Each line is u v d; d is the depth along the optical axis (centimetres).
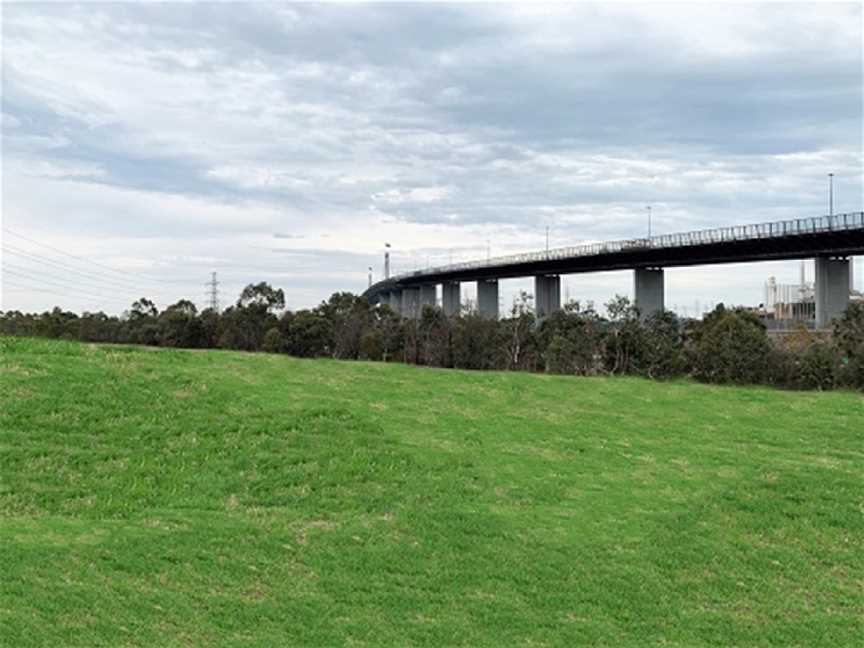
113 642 960
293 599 1116
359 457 1672
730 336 5653
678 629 1112
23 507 1362
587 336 6241
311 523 1377
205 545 1251
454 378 2556
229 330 7112
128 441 1680
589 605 1159
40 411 1778
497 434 1948
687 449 1931
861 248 5969
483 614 1112
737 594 1226
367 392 2239
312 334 6844
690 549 1357
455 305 11444
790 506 1560
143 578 1131
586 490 1608
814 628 1135
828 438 2077
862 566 1341
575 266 8956
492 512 1457
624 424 2142
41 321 7019
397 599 1137
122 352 2383
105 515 1353
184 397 1962
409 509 1447
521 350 6712
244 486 1512
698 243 7119
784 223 6319
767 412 2345
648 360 5912
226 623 1037
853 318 5672
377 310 7669
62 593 1053
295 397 2066
